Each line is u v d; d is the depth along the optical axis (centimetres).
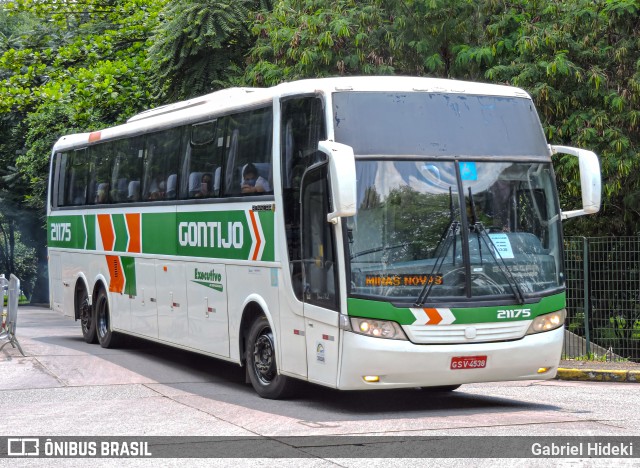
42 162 3462
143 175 1590
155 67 2447
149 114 1647
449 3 1947
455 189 1059
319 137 1062
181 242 1426
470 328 1034
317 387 1289
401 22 1972
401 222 1035
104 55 3234
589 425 966
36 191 3747
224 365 1549
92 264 1830
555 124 1923
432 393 1255
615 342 1620
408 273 1026
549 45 1873
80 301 1919
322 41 1953
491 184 1080
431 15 1962
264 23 2180
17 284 1662
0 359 1562
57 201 2059
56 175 2077
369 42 2017
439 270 1034
